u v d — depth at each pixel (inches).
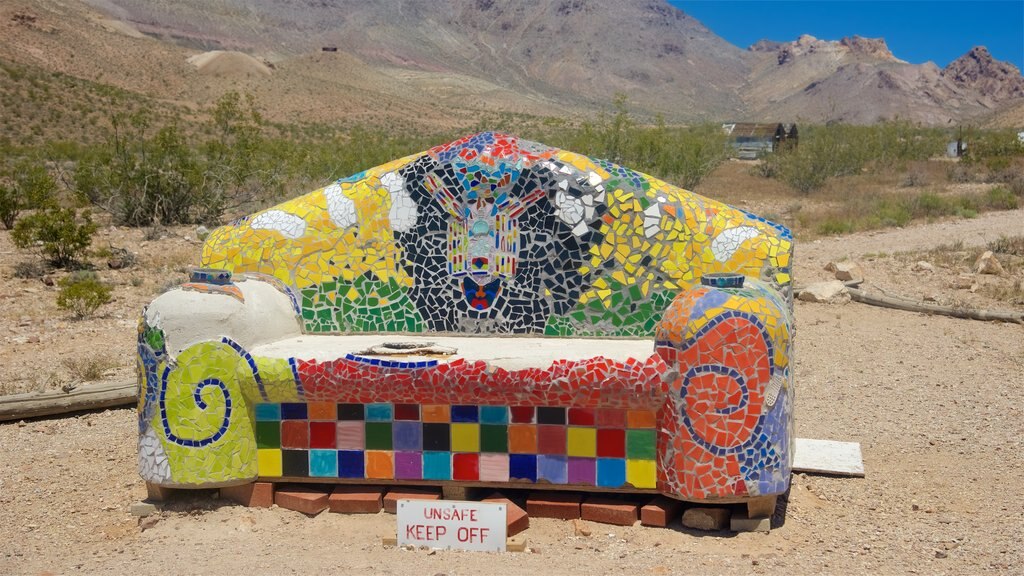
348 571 192.2
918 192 1219.9
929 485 246.7
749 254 236.2
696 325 203.9
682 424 206.1
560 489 219.1
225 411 221.6
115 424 313.9
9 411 315.3
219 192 894.4
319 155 1170.0
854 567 192.2
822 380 358.9
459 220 246.4
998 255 665.0
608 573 188.7
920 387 346.0
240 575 191.2
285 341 238.5
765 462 205.8
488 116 5708.7
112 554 205.0
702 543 205.0
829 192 1274.6
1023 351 399.5
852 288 529.3
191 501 228.7
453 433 218.2
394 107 5108.3
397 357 217.9
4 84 2748.5
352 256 251.1
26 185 919.7
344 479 223.5
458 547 204.7
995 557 197.3
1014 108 5477.4
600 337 241.4
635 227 239.6
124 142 917.2
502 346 230.4
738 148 2250.2
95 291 498.0
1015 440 283.3
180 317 220.7
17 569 198.1
